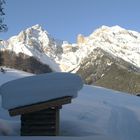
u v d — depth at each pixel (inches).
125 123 791.7
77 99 948.6
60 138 552.4
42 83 590.9
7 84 599.5
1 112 773.3
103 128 736.3
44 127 601.3
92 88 1253.1
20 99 581.3
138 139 721.6
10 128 674.8
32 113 604.7
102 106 903.1
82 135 671.1
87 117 796.6
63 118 761.0
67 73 605.0
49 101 585.9
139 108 964.0
